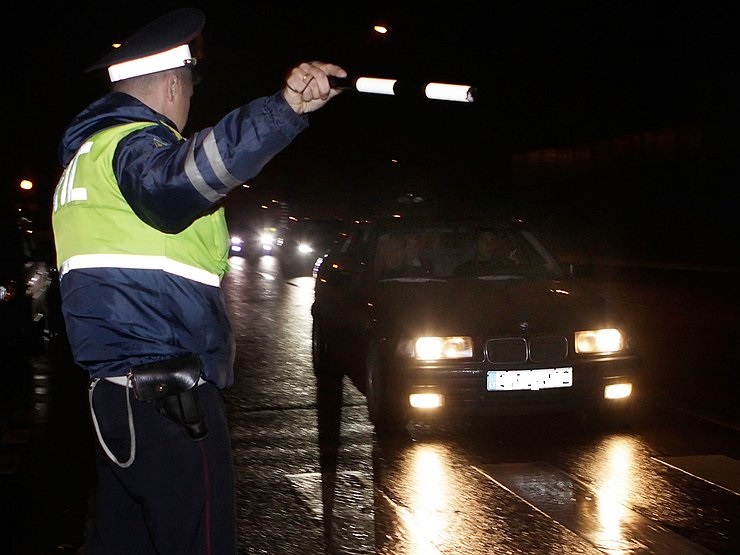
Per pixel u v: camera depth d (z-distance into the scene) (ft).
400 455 22.66
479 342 23.29
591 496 19.27
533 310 24.13
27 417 27.71
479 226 28.96
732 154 100.73
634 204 119.24
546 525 17.63
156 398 8.74
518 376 23.22
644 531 17.24
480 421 25.81
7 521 18.57
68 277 8.96
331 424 26.03
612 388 23.80
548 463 21.75
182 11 9.50
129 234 8.75
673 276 80.59
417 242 28.45
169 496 8.87
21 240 37.63
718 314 52.49
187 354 8.95
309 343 42.01
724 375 32.17
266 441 24.21
